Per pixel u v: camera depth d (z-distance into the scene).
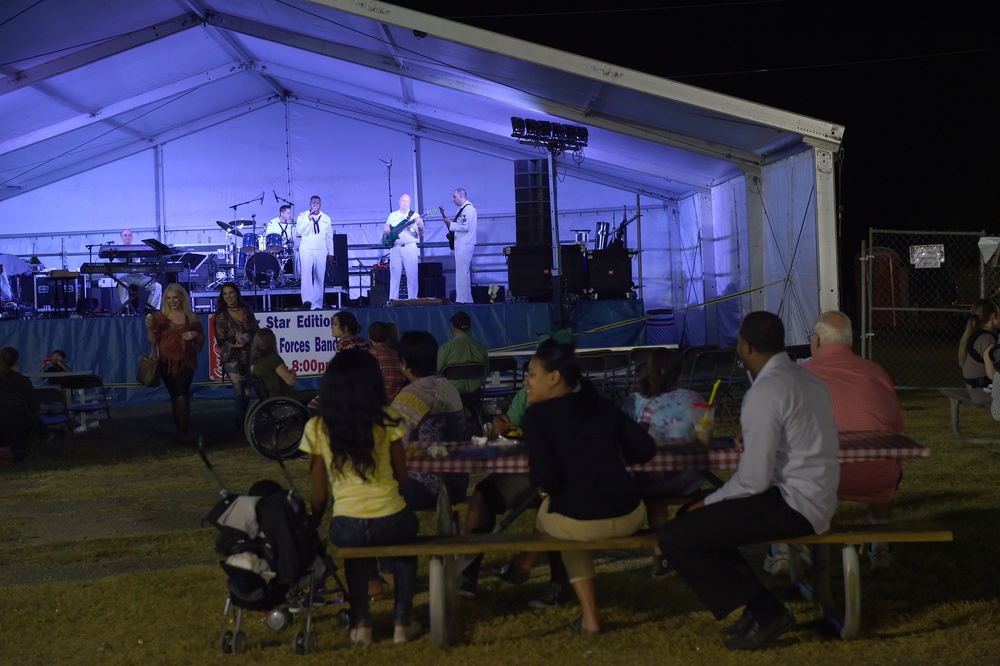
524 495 4.46
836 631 3.93
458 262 17.34
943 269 23.02
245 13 14.28
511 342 14.09
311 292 17.02
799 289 12.56
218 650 3.94
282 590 3.83
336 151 20.28
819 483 3.75
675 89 11.67
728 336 16.16
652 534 3.93
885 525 4.00
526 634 4.07
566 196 20.17
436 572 3.87
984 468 7.16
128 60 15.73
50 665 3.84
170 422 11.52
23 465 8.73
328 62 15.87
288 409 8.66
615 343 14.77
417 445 4.43
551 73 12.00
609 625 4.14
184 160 20.22
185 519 6.45
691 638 3.93
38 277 17.02
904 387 12.45
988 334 7.71
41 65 14.75
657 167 16.56
